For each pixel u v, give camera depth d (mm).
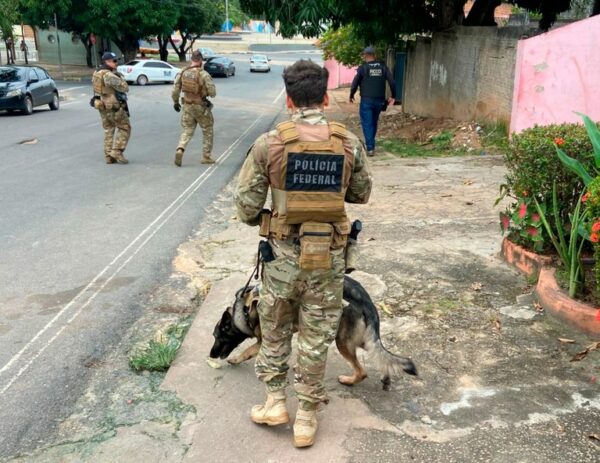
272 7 11312
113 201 7578
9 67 18500
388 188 7965
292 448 2832
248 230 6387
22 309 4461
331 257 2633
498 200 5176
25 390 3385
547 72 9281
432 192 7684
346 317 3076
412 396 3254
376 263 5156
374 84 10625
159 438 2920
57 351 3840
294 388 3158
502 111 10867
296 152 2508
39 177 8945
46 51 47469
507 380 3393
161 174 9273
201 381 3404
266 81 36344
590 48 8828
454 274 4906
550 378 3408
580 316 3898
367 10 12609
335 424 3008
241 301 3303
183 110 9828
